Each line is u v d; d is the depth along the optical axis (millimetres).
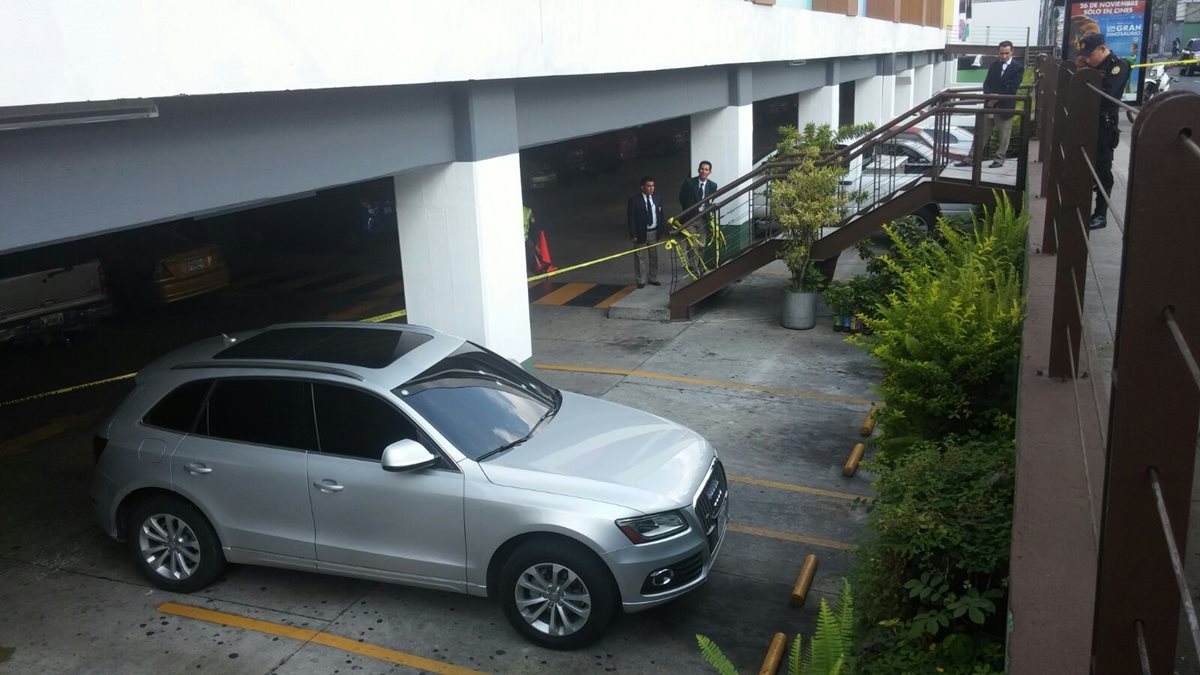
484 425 6242
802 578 6445
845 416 9734
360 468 6078
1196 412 1510
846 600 4086
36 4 4707
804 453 8828
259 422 6355
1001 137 15102
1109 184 7652
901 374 6688
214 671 5758
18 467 9359
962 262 8211
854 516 7570
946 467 5016
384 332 7168
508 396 6648
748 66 15523
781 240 13180
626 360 11883
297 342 6961
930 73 35656
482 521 5797
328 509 6156
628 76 11938
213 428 6469
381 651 5906
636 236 15078
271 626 6227
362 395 6168
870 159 15289
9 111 4750
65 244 13406
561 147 30422
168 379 6699
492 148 8922
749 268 13289
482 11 8188
